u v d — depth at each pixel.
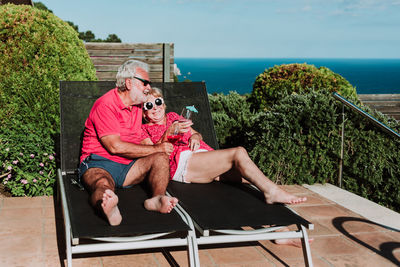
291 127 4.78
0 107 4.35
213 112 6.95
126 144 3.07
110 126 3.04
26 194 4.16
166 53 7.95
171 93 4.41
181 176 3.40
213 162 3.28
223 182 3.47
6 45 4.34
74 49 4.78
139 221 2.49
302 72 7.73
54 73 4.46
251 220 2.63
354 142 4.86
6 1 8.62
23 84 4.36
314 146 4.84
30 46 4.38
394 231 3.60
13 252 2.88
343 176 5.02
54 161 4.22
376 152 4.83
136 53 7.91
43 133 4.39
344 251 3.17
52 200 3.96
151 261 2.90
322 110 4.82
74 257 2.89
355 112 4.80
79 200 2.82
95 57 7.73
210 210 2.79
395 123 5.02
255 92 8.06
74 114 3.85
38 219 3.48
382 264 2.99
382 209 4.16
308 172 4.89
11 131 4.29
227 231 2.60
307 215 3.90
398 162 4.85
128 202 2.83
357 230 3.59
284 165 4.82
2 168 4.19
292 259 3.01
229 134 6.33
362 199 4.45
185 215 2.64
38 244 3.02
